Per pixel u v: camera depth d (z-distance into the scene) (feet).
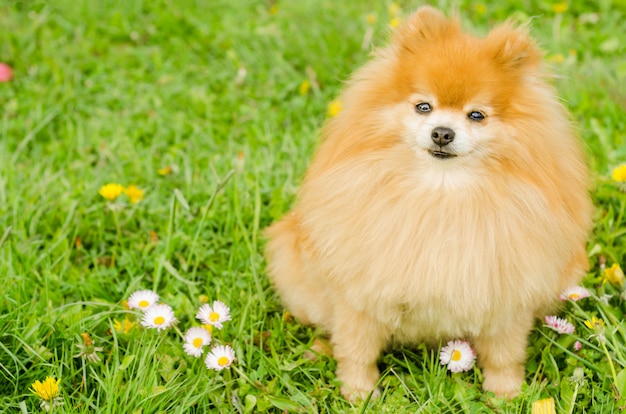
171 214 3.59
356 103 3.11
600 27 4.76
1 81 4.50
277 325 3.44
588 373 3.22
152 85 4.56
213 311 3.29
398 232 3.07
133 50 4.75
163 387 3.13
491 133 3.03
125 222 3.77
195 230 3.73
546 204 3.04
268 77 4.57
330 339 3.47
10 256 3.51
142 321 3.25
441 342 3.32
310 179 3.20
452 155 3.01
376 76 3.12
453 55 3.06
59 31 4.86
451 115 3.03
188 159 4.07
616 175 3.55
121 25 4.90
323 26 4.75
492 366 3.29
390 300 3.12
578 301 3.42
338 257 3.13
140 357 3.24
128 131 4.29
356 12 4.90
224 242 3.69
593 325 3.20
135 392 3.11
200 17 4.99
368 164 3.08
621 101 4.26
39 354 3.23
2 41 4.70
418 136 3.03
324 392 3.26
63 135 4.27
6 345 3.23
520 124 3.03
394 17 4.68
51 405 3.05
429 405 3.16
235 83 4.58
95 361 3.22
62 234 3.67
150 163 4.07
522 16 4.80
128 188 3.90
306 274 3.36
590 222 3.26
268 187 3.91
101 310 3.45
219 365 3.17
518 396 3.23
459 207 3.06
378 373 3.34
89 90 4.51
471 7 4.93
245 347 3.36
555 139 3.07
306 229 3.23
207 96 4.49
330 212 3.12
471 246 3.05
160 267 3.52
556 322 3.29
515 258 3.06
